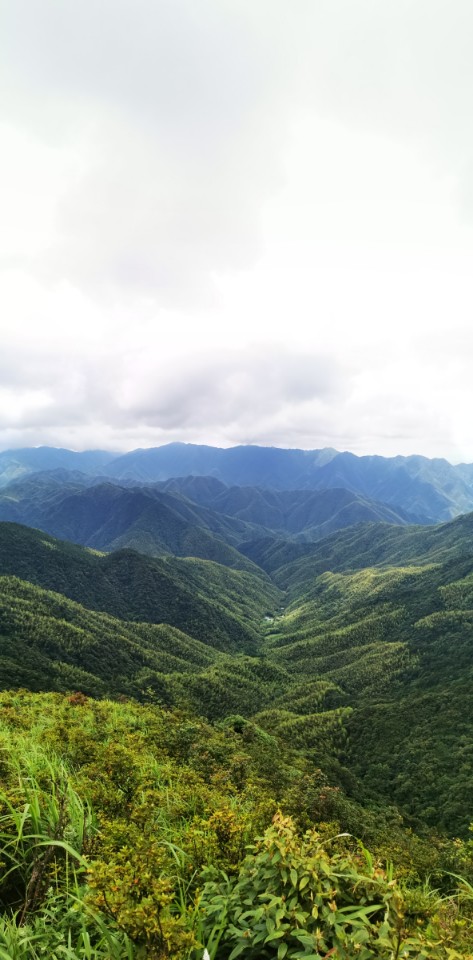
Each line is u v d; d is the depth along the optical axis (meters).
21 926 4.19
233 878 4.24
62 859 5.12
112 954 3.45
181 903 4.11
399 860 12.93
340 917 3.41
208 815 6.61
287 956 3.45
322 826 8.98
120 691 95.62
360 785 71.75
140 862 3.97
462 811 63.31
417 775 78.12
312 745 96.25
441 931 3.60
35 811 5.45
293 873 3.65
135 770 7.78
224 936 3.64
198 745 19.23
